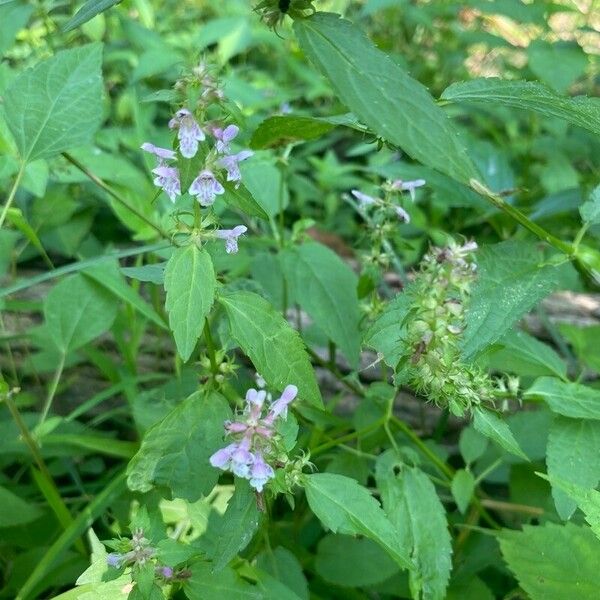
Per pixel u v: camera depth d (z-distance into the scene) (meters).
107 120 0.80
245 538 0.34
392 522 0.40
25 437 0.46
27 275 0.66
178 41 0.84
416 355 0.34
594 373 0.58
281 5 0.33
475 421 0.38
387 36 1.05
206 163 0.33
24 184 0.52
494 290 0.38
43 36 0.74
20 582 0.45
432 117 0.31
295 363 0.36
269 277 0.54
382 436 0.49
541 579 0.38
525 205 0.73
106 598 0.36
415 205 0.75
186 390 0.50
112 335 0.62
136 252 0.48
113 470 0.53
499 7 0.74
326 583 0.46
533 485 0.48
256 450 0.33
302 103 0.96
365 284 0.49
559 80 0.68
